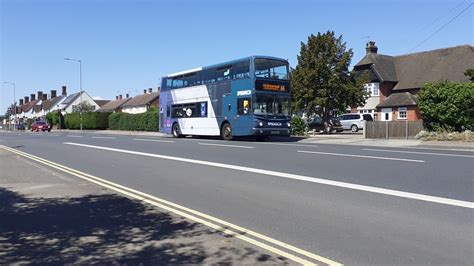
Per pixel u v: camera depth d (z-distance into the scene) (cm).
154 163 1518
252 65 2530
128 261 540
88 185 1095
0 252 578
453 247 571
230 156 1658
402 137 2962
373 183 1022
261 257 548
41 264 532
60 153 1998
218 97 2794
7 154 1956
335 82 3678
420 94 2838
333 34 3794
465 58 4759
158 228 689
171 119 3303
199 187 1037
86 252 575
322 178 1105
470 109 2619
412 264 514
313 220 717
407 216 726
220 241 617
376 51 5428
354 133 3862
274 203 845
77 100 10775
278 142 2519
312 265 518
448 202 817
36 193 988
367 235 629
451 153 1728
